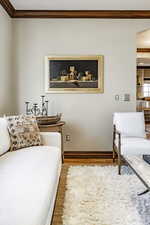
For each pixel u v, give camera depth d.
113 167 3.52
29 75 4.27
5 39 3.85
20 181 1.56
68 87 4.28
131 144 3.18
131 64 4.24
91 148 4.33
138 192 2.54
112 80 4.27
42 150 2.52
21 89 4.29
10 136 2.61
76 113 4.30
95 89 4.27
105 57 4.25
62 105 4.30
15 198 1.29
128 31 4.22
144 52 7.04
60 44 4.25
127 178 2.99
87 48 4.25
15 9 4.05
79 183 2.82
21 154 2.33
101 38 4.23
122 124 3.75
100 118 4.30
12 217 1.09
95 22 4.22
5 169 1.83
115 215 2.05
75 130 4.32
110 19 4.22
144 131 3.79
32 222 1.08
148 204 2.26
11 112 4.27
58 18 4.22
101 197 2.43
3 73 3.77
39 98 4.30
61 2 3.74
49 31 4.24
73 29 4.23
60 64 4.27
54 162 2.16
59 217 2.03
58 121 3.85
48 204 1.38
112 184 2.78
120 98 4.27
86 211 2.13
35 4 3.83
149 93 9.16
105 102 4.29
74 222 1.94
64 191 2.58
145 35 5.13
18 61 4.26
